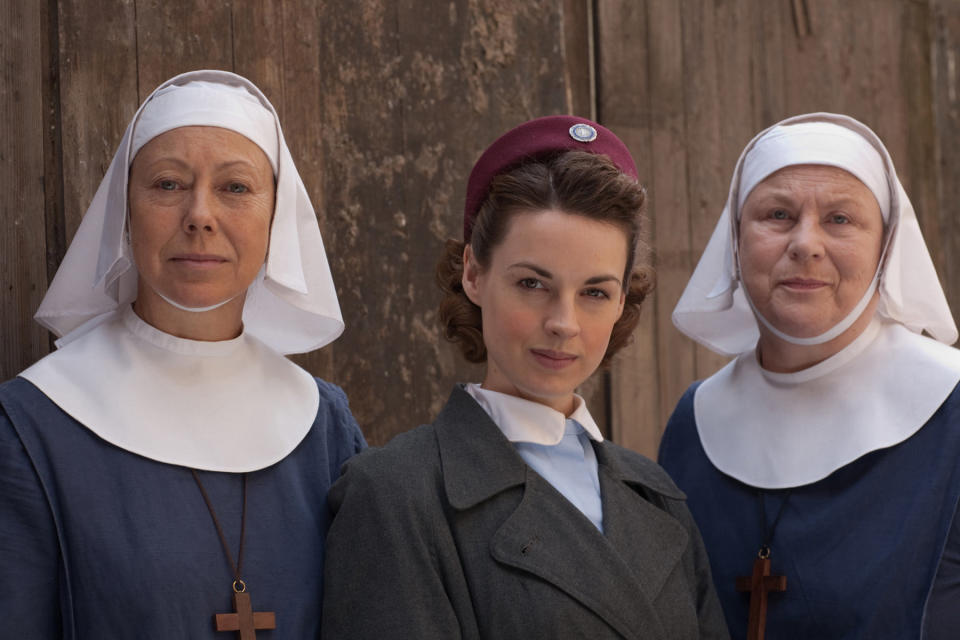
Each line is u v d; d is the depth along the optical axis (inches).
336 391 90.0
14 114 94.1
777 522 92.5
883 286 93.2
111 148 101.5
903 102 191.2
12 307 93.0
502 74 135.9
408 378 125.6
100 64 101.1
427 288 127.9
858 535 88.4
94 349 77.4
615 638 70.2
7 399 72.7
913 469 88.4
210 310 79.0
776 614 90.6
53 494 70.8
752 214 94.1
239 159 76.2
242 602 72.5
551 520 72.8
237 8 111.3
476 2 133.9
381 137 124.4
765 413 97.3
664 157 158.7
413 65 127.6
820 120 97.1
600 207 72.7
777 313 91.8
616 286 74.2
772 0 173.5
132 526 71.4
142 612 69.9
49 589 70.3
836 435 92.2
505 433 76.6
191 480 75.0
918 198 192.9
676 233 159.6
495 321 74.5
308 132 117.4
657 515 78.9
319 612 75.9
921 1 194.9
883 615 85.4
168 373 77.7
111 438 72.9
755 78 170.4
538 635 68.5
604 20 152.8
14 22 94.6
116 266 78.1
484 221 75.7
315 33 118.5
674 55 160.7
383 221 124.2
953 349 95.5
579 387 148.7
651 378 155.9
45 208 97.3
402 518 71.7
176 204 75.2
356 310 121.4
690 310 103.7
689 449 102.5
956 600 85.1
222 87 79.1
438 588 69.7
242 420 78.9
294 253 81.4
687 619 75.6
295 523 77.5
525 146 77.1
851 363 94.7
